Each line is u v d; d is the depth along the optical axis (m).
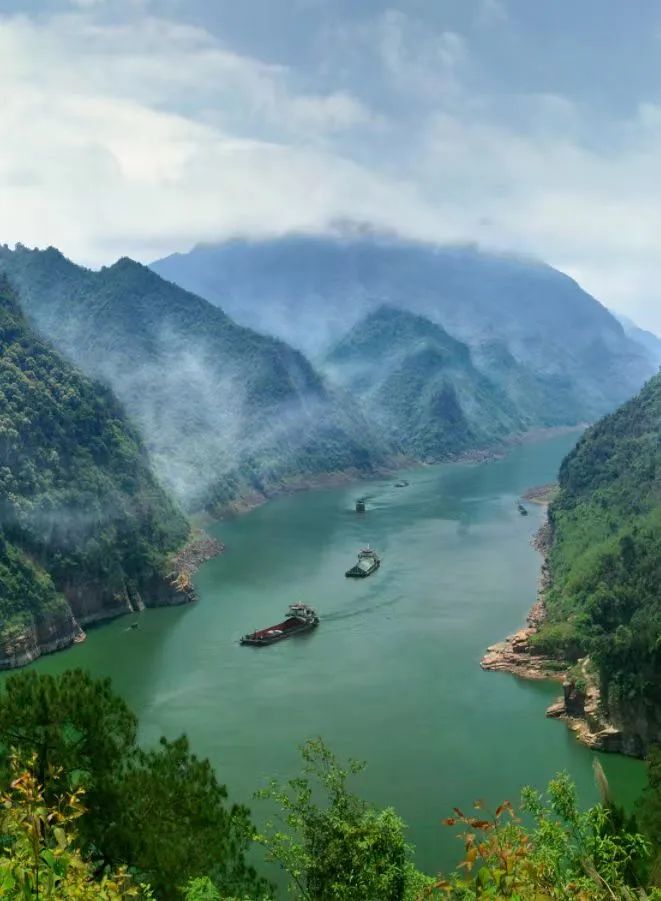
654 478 164.00
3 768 36.34
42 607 134.00
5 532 140.12
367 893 37.44
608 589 121.62
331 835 40.09
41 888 18.75
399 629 135.88
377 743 95.25
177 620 146.50
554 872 21.89
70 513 151.12
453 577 165.50
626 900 21.70
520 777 87.50
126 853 37.16
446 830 76.75
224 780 86.44
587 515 171.38
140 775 39.53
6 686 40.38
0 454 147.75
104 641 137.88
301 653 125.88
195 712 105.19
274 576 169.75
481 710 104.94
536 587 157.88
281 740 96.12
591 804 82.31
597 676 103.12
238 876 39.62
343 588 159.50
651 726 93.12
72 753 38.41
